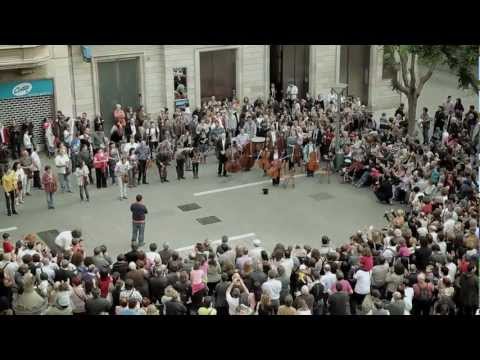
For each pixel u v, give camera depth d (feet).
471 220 65.87
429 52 98.37
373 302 55.62
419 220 70.28
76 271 57.52
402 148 92.43
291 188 94.07
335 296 53.52
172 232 81.10
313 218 85.40
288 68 125.59
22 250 61.46
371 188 93.40
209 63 118.32
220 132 101.96
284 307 50.78
